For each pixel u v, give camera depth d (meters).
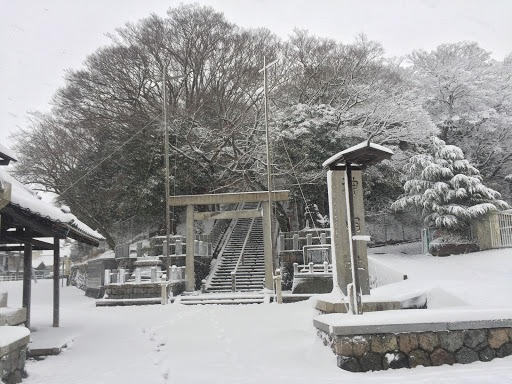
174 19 29.11
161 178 26.39
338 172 9.22
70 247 36.25
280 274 18.77
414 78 29.06
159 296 17.92
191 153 26.39
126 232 28.92
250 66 28.11
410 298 9.68
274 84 26.64
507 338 6.23
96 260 23.97
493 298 9.15
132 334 10.37
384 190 26.58
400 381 5.27
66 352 8.42
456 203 19.11
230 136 24.56
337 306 7.86
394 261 17.78
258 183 25.41
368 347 6.07
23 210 8.20
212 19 29.27
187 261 19.53
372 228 29.42
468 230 18.75
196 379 5.99
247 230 28.22
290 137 23.55
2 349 5.25
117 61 27.52
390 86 27.59
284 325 10.78
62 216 8.84
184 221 30.31
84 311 15.86
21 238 9.87
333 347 6.49
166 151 19.64
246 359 7.34
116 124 27.64
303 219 27.58
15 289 26.61
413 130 23.97
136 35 28.45
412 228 28.78
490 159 28.14
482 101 27.55
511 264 14.09
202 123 27.70
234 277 19.72
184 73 28.50
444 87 27.81
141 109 27.14
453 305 9.26
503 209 18.67
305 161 23.94
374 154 7.19
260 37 30.27
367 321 6.14
